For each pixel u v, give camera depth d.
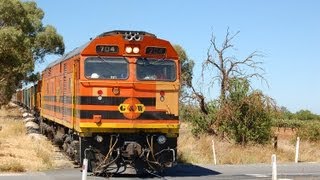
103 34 15.60
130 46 15.42
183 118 32.09
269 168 19.05
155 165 15.61
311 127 34.31
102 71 15.24
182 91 31.09
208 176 16.08
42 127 29.75
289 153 24.70
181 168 18.64
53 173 15.89
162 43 15.67
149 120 15.34
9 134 28.94
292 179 15.55
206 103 30.89
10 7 52.56
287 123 42.16
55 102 22.47
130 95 15.27
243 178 15.70
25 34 54.25
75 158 16.94
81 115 15.05
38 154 19.98
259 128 27.48
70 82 17.44
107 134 15.37
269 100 27.75
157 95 15.46
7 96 54.25
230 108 27.77
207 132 30.14
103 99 15.14
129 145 15.03
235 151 23.59
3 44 41.44
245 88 28.23
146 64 15.52
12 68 41.09
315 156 25.16
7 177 14.84
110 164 15.20
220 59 29.48
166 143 15.64
